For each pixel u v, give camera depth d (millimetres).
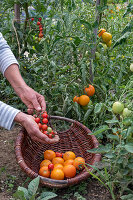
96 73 2355
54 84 2531
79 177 1596
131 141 1519
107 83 2418
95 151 1532
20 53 2561
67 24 2018
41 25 2451
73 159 1949
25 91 1828
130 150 1324
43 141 1710
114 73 2645
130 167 1430
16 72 1808
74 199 1643
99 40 2105
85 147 2078
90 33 2160
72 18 2021
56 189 1702
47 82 2375
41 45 2527
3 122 1417
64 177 1747
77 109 2125
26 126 1539
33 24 2639
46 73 2332
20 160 1665
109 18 2682
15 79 1807
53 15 2172
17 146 1800
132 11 1962
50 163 1854
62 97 2283
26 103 1888
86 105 2256
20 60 2598
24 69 2584
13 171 1919
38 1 2289
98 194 1688
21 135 1910
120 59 2580
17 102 2816
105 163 1641
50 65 2045
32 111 1907
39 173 1758
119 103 1603
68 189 1715
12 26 2535
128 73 2496
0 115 1404
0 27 2932
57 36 1996
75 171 1754
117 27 2904
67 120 2203
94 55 2219
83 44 2074
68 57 2436
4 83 2906
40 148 2105
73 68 2551
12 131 2480
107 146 1548
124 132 1494
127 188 1547
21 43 2682
